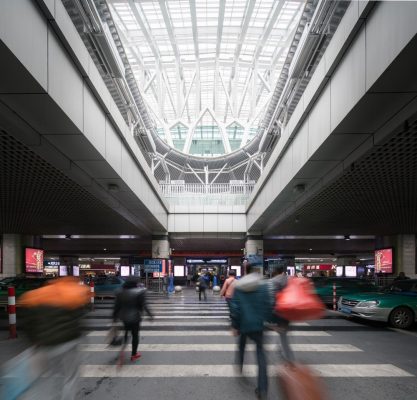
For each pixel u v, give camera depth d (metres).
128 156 16.08
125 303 7.38
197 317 14.20
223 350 8.41
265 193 23.08
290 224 27.33
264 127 30.70
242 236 35.00
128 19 47.12
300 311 4.68
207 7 43.84
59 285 3.68
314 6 13.34
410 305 11.56
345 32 8.19
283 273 7.45
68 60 8.53
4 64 6.32
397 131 8.98
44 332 3.38
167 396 5.47
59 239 40.94
